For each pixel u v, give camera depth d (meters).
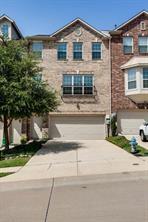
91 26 30.95
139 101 29.83
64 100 30.41
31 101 20.48
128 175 12.68
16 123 29.83
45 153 20.12
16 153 20.53
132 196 9.25
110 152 19.66
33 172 14.12
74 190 10.48
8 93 19.88
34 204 8.80
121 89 30.36
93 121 30.50
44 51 30.69
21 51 22.14
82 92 30.48
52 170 14.44
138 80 28.91
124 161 16.08
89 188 10.69
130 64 29.48
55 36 30.81
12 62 21.22
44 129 29.97
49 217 7.45
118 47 30.70
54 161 16.95
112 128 29.44
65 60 30.69
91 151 20.44
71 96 30.45
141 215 7.30
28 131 29.91
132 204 8.34
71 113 30.27
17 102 19.75
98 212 7.70
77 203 8.70
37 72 22.94
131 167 14.38
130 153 18.95
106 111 30.27
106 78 30.58
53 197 9.57
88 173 13.41
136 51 30.69
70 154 19.31
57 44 30.84
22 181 12.30
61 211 7.94
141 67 28.97
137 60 29.47
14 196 9.97
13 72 21.02
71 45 30.88
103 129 30.41
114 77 30.45
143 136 24.02
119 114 30.20
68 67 30.64
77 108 30.34
